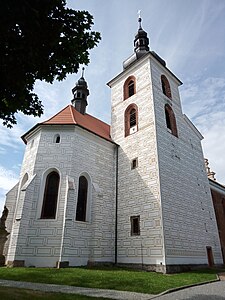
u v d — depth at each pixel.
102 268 17.89
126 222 21.80
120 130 27.70
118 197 23.70
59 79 9.64
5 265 17.64
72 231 18.92
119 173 24.91
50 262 17.50
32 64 8.65
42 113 10.08
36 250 17.89
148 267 18.52
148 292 10.33
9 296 8.04
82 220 20.42
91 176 22.53
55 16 8.70
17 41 8.02
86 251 19.36
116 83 32.16
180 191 22.94
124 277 13.34
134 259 19.70
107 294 9.73
